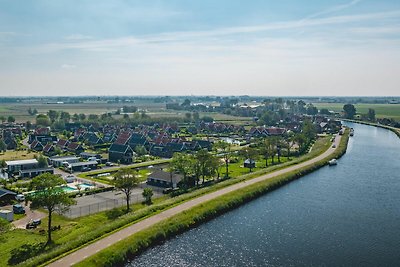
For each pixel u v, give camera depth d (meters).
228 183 132.00
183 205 106.62
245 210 109.25
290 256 78.38
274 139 190.38
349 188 131.62
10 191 112.88
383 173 155.25
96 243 79.50
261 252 80.25
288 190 130.62
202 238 88.19
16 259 72.44
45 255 71.88
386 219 100.00
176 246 83.62
